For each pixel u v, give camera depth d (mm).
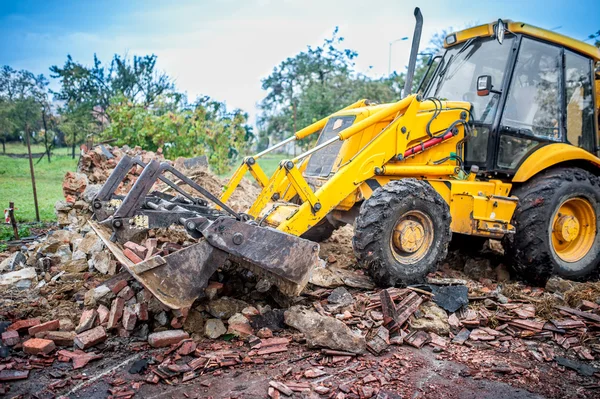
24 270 4500
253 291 3908
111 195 3971
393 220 4117
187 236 4367
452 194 4715
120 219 3434
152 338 3199
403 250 4230
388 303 3557
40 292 4117
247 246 3289
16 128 23281
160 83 25625
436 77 5609
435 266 4398
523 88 5070
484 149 4957
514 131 4914
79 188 6297
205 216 3711
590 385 2918
